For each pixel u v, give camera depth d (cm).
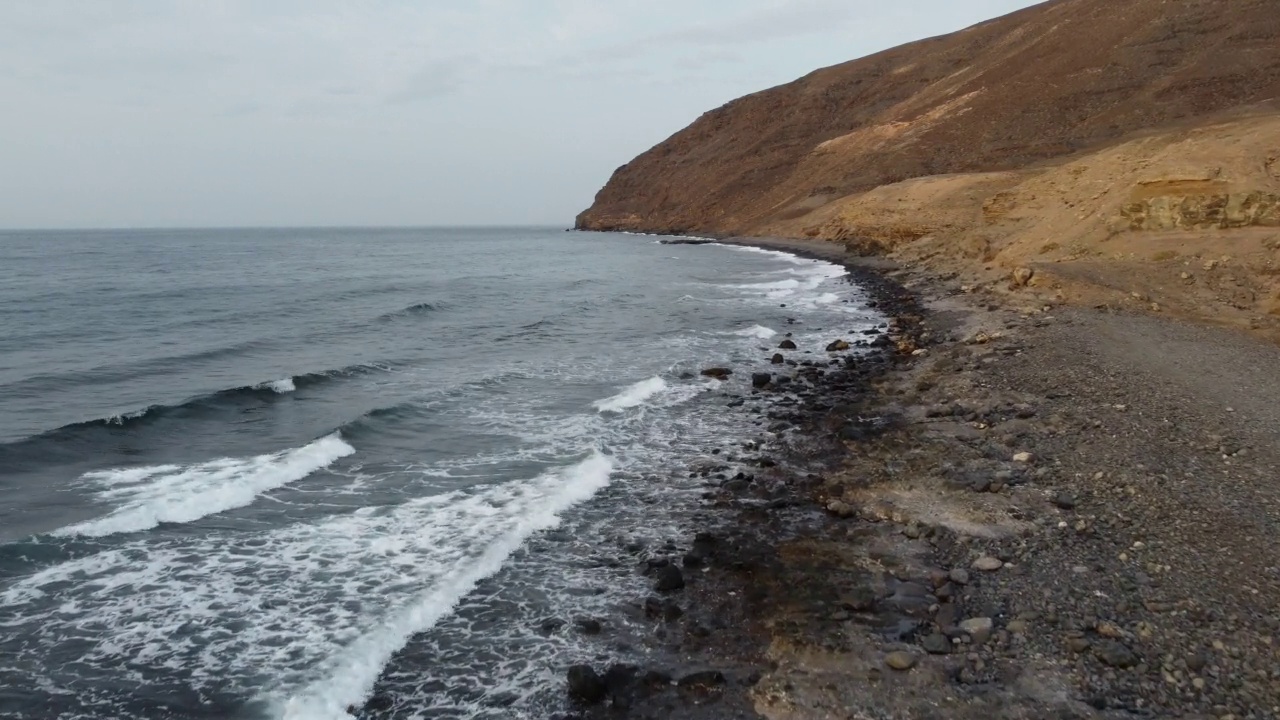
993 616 648
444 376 1778
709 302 3091
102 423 1303
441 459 1190
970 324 2077
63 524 923
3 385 1638
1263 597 631
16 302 3136
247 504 1001
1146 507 822
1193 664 552
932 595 698
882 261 4209
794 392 1560
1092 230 2470
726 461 1156
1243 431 1015
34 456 1165
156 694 605
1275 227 2069
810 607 694
